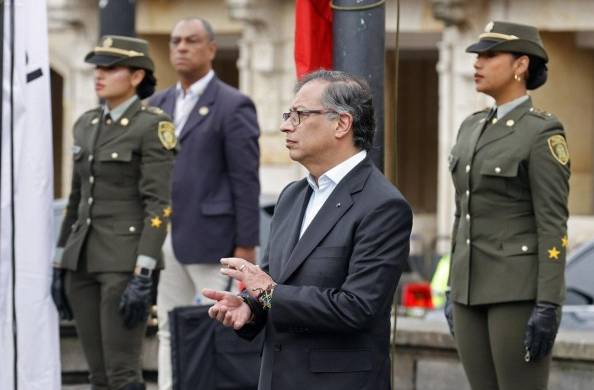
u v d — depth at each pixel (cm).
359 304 1027
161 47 4775
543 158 1292
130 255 1565
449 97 4250
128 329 1566
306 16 1376
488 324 1324
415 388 1744
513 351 1308
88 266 1572
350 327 1030
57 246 1612
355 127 1062
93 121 1603
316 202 1077
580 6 4062
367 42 1309
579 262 1973
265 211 2208
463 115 4234
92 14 4703
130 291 1546
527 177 1303
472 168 1328
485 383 1347
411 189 5166
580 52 4259
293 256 1062
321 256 1053
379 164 1320
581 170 4316
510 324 1306
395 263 1041
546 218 1288
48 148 1402
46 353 1412
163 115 1596
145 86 1620
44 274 1409
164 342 1767
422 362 1739
